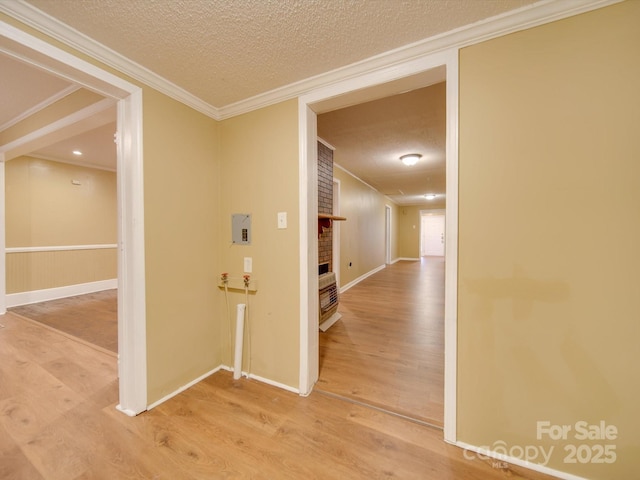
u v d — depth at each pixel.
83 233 4.71
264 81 1.80
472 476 1.26
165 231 1.79
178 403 1.78
